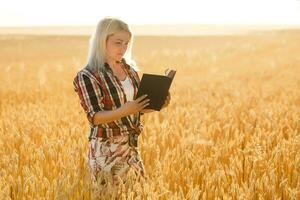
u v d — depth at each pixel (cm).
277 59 2547
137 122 436
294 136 621
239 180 474
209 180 452
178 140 629
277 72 1836
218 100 1087
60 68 2261
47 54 4166
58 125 735
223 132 680
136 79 428
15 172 491
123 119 423
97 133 424
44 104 1095
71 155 528
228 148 573
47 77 1870
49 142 589
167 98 421
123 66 422
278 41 4331
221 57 3020
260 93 1238
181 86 1477
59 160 510
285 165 505
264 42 4319
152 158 549
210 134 664
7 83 1579
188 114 802
